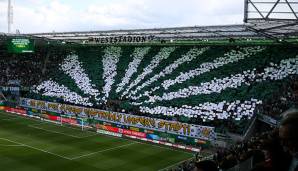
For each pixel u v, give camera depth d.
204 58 58.19
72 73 66.81
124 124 49.75
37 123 55.69
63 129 52.22
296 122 4.16
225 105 46.78
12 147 41.56
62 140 45.84
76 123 54.75
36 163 36.00
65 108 56.25
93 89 60.19
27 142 44.09
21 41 60.25
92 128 52.78
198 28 47.69
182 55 61.12
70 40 68.88
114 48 70.25
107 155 39.94
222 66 54.75
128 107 52.91
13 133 48.59
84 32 59.91
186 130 44.41
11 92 66.31
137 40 61.25
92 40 65.81
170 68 58.97
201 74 54.84
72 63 69.88
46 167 34.88
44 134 48.72
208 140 42.72
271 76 48.88
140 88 56.75
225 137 41.69
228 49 57.91
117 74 62.25
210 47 60.38
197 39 58.97
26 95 64.94
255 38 53.34
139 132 48.31
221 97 48.59
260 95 46.00
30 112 60.97
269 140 5.27
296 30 28.69
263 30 24.50
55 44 75.38
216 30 47.03
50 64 72.31
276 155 5.01
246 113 44.00
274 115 38.78
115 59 66.75
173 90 53.66
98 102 56.41
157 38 59.12
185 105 49.56
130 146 44.25
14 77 71.00
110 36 61.12
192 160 35.38
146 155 40.53
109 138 48.12
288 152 4.70
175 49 63.47
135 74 60.59
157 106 51.31
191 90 52.28
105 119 51.72
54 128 52.66
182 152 42.16
